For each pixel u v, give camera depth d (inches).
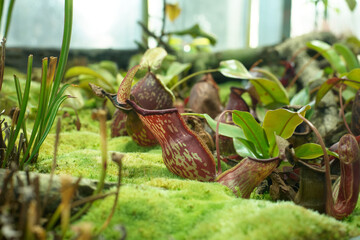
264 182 18.2
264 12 70.1
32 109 29.1
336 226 11.7
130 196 12.4
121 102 16.8
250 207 12.5
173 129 16.3
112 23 59.6
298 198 14.5
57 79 16.2
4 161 15.4
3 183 10.9
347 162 13.9
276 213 11.6
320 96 22.6
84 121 33.6
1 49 15.2
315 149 17.2
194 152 16.2
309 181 14.0
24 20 54.4
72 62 50.2
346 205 14.0
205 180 16.3
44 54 49.0
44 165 18.2
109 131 31.9
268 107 26.9
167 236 11.3
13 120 15.3
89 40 59.0
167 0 66.2
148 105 22.1
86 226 8.1
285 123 17.5
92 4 58.0
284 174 18.3
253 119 17.6
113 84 37.7
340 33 58.6
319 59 45.7
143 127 22.7
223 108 30.4
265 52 48.1
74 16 57.3
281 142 15.2
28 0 54.1
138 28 60.7
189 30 47.6
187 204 12.9
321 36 46.6
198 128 21.3
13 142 15.3
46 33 55.8
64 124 31.9
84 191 12.1
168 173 17.6
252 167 15.6
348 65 31.7
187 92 45.6
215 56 48.8
